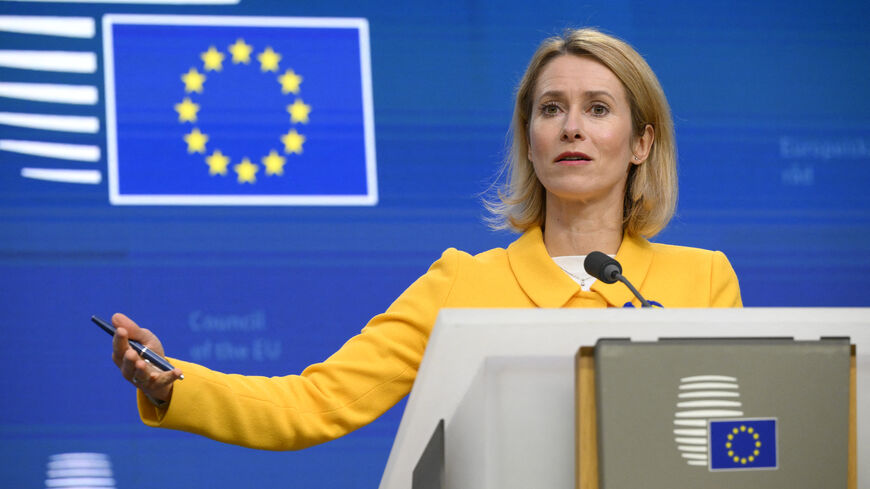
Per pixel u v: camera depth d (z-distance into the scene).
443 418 3.01
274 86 10.23
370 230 10.21
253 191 10.09
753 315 3.03
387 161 10.31
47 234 9.80
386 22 10.45
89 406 9.66
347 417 4.62
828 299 10.66
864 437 3.03
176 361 4.22
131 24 10.09
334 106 10.30
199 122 10.09
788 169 10.73
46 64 9.96
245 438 4.34
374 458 9.91
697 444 2.82
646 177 5.29
